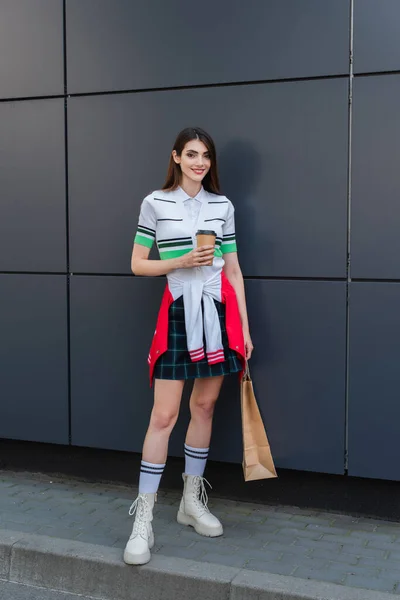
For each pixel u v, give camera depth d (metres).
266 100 3.61
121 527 3.55
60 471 4.27
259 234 3.67
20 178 4.11
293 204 3.60
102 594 3.14
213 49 3.68
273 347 3.69
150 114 3.83
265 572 3.02
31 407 4.19
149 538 3.21
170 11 3.75
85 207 3.99
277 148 3.61
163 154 3.82
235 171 3.69
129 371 3.96
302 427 3.67
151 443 3.27
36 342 4.14
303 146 3.56
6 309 4.19
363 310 3.51
